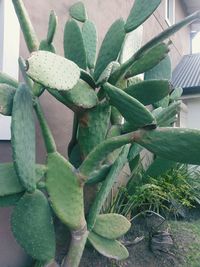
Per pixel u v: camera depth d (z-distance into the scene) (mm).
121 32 2188
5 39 2186
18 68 2287
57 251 2148
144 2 2098
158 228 3082
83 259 2404
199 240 3094
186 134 1379
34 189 1524
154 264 2611
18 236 1530
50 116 2701
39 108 1707
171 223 3379
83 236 1736
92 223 1829
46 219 1585
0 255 2123
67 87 1422
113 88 1520
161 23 6270
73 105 1968
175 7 7938
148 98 1839
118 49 2191
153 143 1472
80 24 2947
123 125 2076
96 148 1634
